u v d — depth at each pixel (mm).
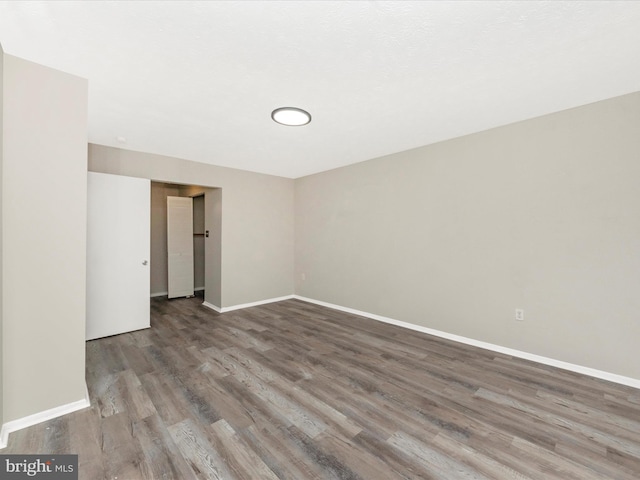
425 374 2541
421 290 3670
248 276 4949
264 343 3264
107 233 3461
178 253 5609
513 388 2307
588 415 1959
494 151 3033
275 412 1986
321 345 3209
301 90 2230
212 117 2717
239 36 1623
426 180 3596
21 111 1812
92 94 2277
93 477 1446
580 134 2545
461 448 1655
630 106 2328
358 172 4402
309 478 1443
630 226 2342
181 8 1414
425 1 1366
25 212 1826
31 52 1763
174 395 2193
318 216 5102
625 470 1502
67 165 1981
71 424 1847
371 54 1790
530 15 1473
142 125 2910
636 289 2324
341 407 2049
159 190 5758
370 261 4270
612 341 2420
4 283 1754
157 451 1618
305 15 1462
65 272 1977
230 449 1639
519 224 2885
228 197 4672
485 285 3119
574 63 1902
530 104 2504
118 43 1684
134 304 3676
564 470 1501
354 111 2600
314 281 5203
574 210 2586
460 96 2344
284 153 3930
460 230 3301
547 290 2732
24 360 1822
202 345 3199
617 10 1436
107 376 2486
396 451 1631
